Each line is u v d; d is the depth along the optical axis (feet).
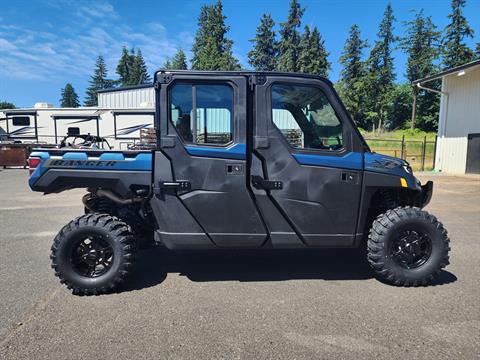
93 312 10.59
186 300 11.43
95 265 12.03
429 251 12.41
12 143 59.52
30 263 14.87
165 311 10.66
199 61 187.52
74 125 66.49
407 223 12.25
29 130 67.41
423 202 13.50
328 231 12.18
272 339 9.15
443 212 25.62
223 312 10.60
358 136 12.17
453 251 16.40
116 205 13.61
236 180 11.77
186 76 11.50
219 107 11.69
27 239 18.53
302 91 11.85
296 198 11.96
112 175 11.98
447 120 53.72
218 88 11.64
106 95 86.84
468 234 19.45
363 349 8.71
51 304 11.12
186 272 13.93
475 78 49.14
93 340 9.09
